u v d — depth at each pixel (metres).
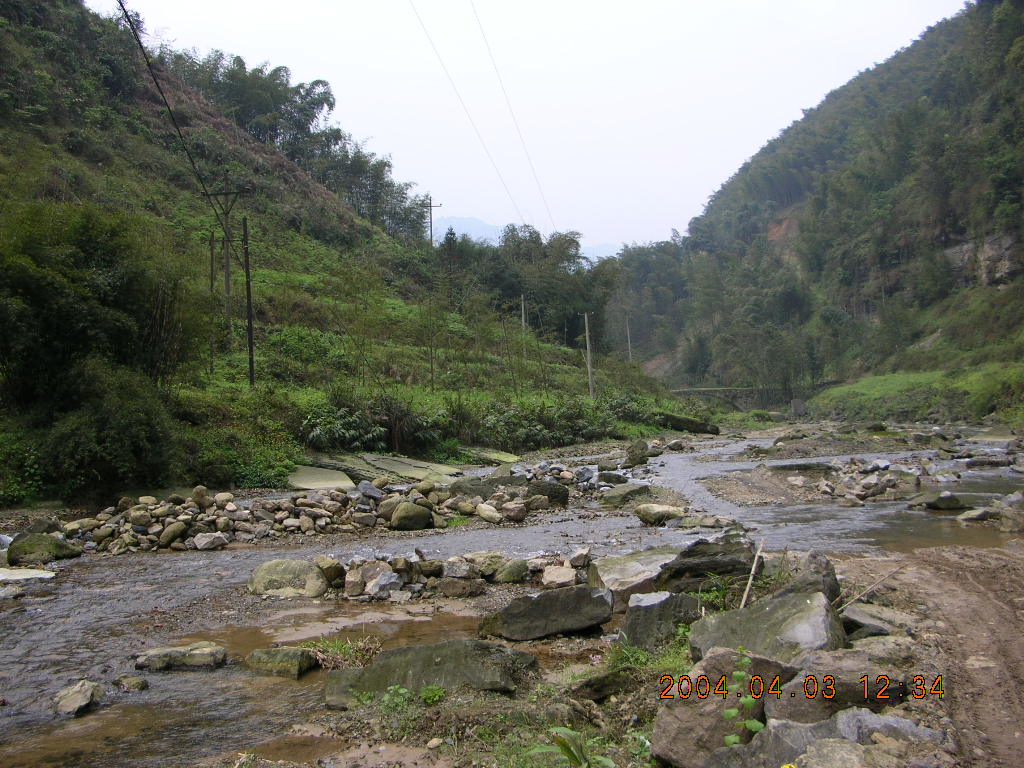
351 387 24.78
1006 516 11.53
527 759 4.34
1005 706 4.61
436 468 21.19
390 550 11.62
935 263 83.56
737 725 4.15
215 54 78.00
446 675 5.55
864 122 145.75
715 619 5.71
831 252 108.62
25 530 12.48
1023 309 66.81
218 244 43.12
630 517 14.24
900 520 12.73
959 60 113.44
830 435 31.88
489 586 9.30
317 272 47.59
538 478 18.88
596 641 6.95
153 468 15.38
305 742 4.90
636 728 4.82
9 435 14.92
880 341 82.06
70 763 4.68
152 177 49.75
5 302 14.40
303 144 79.19
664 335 118.56
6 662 6.57
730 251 142.38
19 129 42.19
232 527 12.88
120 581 9.66
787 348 87.25
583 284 70.12
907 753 3.78
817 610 5.32
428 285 60.25
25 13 52.72
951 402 56.25
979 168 80.75
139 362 17.28
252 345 24.38
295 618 7.94
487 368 41.38
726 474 19.80
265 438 19.58
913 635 6.03
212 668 6.37
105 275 16.69
